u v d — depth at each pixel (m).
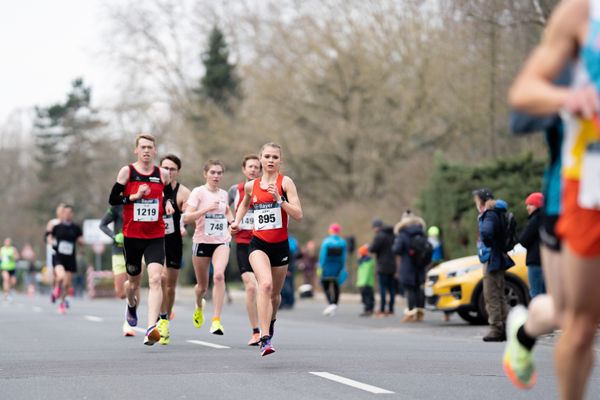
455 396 20.83
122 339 37.12
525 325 13.85
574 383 12.06
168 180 31.62
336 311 68.56
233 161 117.12
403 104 105.69
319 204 112.31
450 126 103.94
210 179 33.84
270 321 30.19
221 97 143.62
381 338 39.47
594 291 11.56
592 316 11.78
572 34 11.25
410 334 42.97
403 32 105.44
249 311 32.41
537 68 11.30
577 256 11.46
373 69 107.00
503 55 80.31
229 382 23.11
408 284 52.84
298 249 73.00
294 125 112.12
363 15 108.06
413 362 28.03
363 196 108.44
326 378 23.88
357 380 23.53
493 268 37.75
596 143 11.38
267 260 27.55
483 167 73.31
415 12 104.00
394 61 106.94
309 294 88.69
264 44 115.81
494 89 88.56
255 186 28.03
